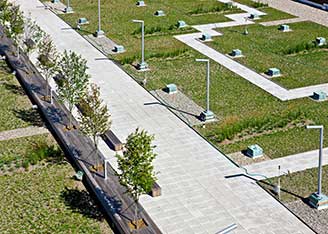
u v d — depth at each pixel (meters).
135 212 28.92
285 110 40.34
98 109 35.47
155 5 66.19
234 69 47.62
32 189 31.75
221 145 36.06
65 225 28.67
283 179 32.28
